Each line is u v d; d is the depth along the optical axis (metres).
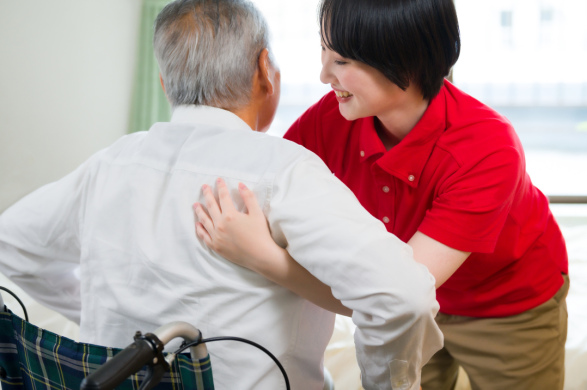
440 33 0.98
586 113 5.11
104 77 3.41
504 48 4.02
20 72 3.12
